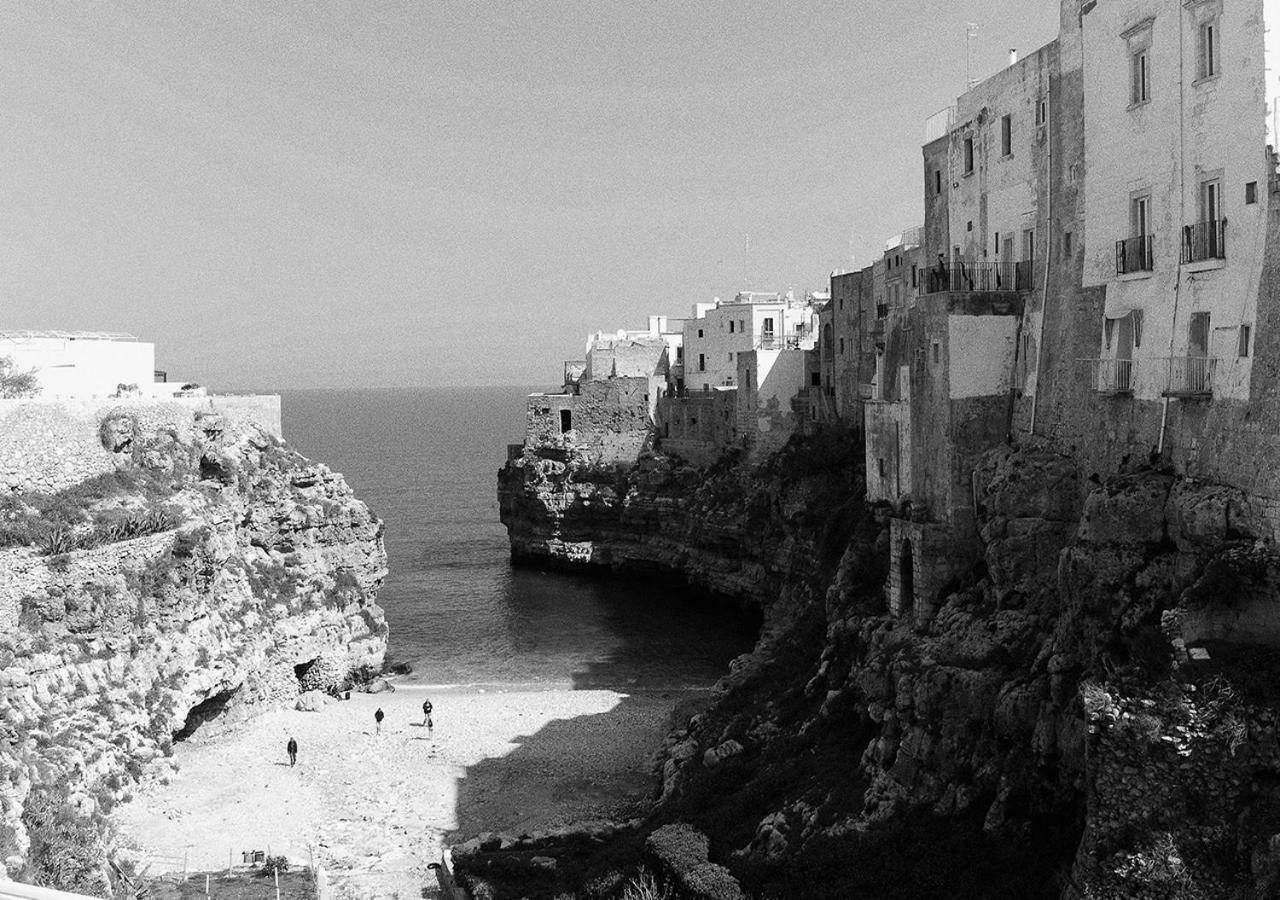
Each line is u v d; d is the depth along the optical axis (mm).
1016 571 34344
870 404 49094
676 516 103438
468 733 59094
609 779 51438
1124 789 24047
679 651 79562
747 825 37062
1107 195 33344
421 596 100125
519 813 47562
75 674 47062
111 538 52125
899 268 72125
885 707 36438
